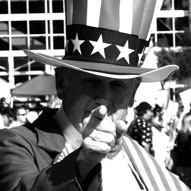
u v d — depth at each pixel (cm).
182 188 284
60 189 204
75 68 240
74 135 253
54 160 248
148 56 1295
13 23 2144
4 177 231
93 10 253
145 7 264
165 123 1274
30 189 210
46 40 1972
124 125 201
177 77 1752
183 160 983
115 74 246
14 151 243
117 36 253
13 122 1140
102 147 198
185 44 1794
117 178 260
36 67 2100
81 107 247
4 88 1198
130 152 286
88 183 205
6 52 1975
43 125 259
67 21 261
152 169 284
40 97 1695
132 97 269
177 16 2000
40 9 2148
